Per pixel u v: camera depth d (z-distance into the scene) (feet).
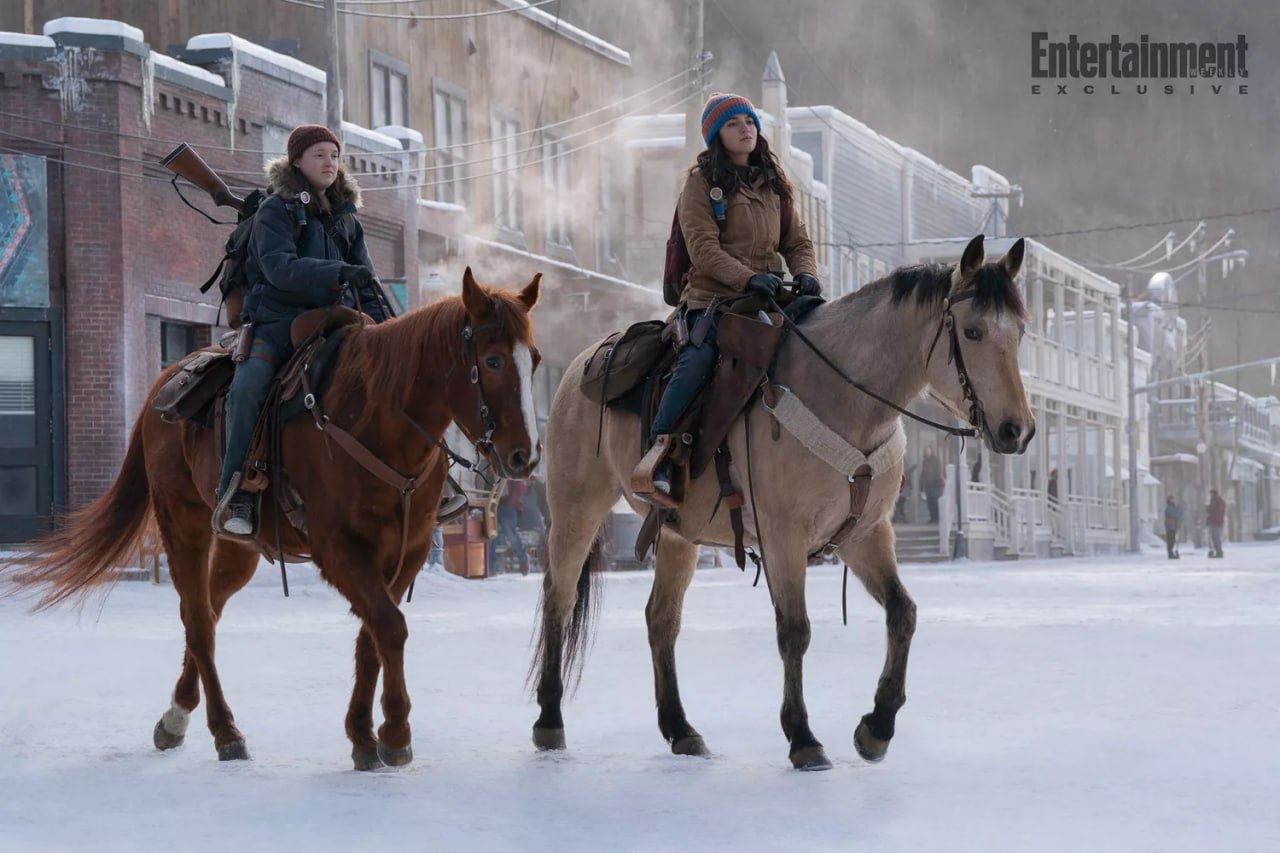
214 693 29.55
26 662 45.29
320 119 108.58
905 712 34.45
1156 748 29.07
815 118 172.76
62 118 90.63
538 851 20.89
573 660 31.76
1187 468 300.40
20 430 90.48
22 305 89.97
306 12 129.49
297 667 44.50
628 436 31.09
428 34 137.59
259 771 27.50
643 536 30.30
